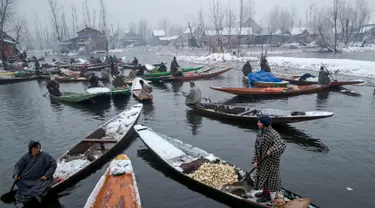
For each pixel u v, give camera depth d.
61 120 11.12
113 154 7.39
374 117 9.81
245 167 6.51
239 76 21.42
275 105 12.00
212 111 10.30
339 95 13.38
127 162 5.80
